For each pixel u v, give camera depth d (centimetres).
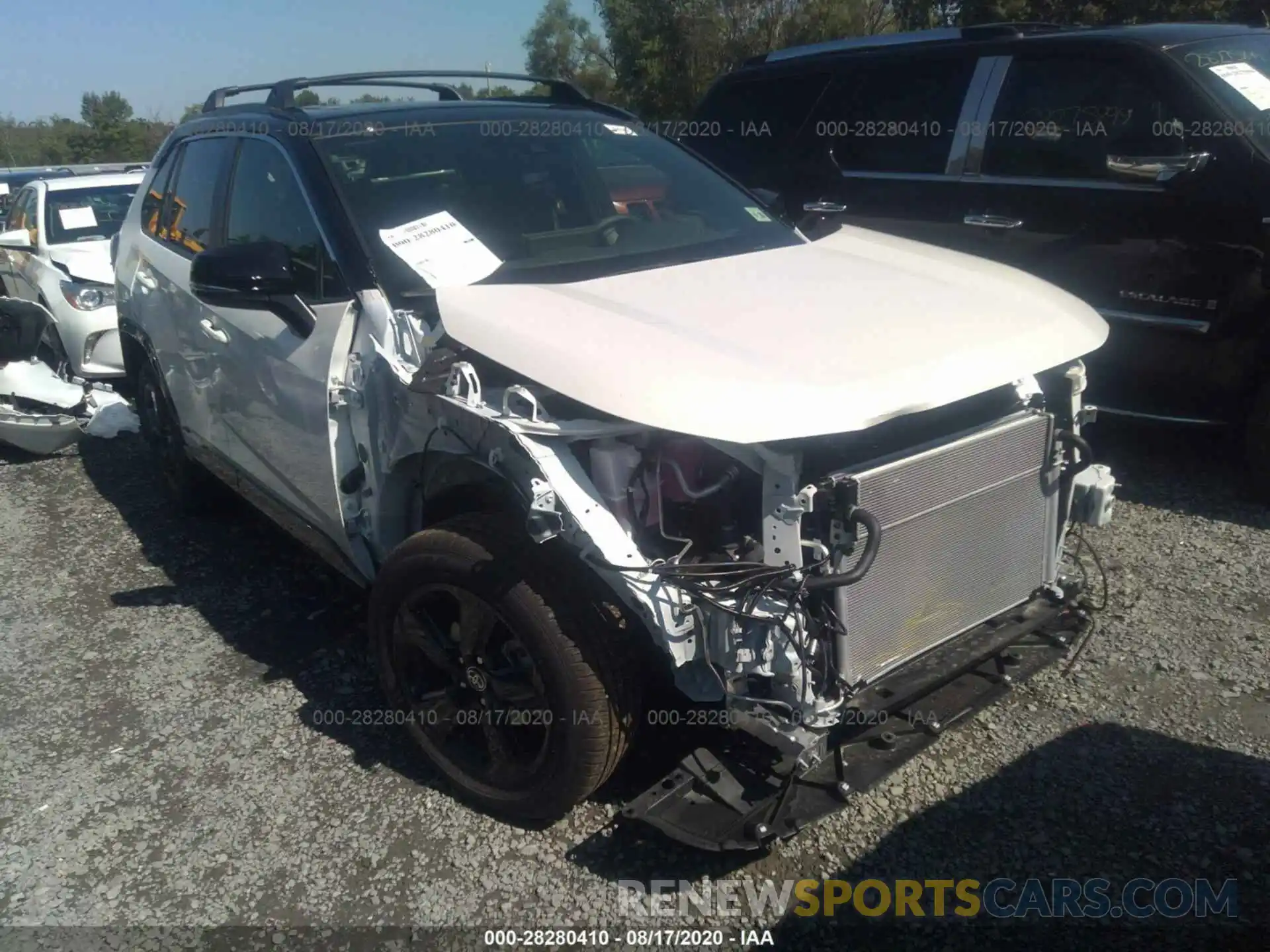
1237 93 461
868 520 233
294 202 352
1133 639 363
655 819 250
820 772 257
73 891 276
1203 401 468
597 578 252
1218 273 446
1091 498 301
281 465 365
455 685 291
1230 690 333
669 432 243
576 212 361
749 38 3522
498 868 275
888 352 255
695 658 241
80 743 341
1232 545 427
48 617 429
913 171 567
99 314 741
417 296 305
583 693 255
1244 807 282
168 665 385
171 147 496
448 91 470
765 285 304
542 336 260
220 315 388
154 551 489
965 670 274
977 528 272
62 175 949
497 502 285
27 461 636
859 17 3312
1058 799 289
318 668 378
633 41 3759
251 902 269
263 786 314
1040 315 294
